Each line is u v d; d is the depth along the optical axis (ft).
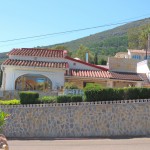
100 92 90.89
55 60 124.36
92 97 91.04
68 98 92.02
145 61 146.72
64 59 125.80
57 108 90.99
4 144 33.65
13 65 115.85
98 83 125.39
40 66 116.37
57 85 117.29
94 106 89.92
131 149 64.28
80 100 91.81
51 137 89.56
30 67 116.47
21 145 73.36
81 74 124.57
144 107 89.51
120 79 125.18
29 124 91.50
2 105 93.15
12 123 92.02
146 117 89.10
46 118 91.09
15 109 92.63
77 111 90.12
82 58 259.39
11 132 91.50
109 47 444.14
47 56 123.75
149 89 91.30
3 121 38.96
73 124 89.76
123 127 88.74
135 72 136.05
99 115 89.51
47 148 67.26
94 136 88.53
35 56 123.13
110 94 90.94
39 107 91.71
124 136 87.35
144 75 138.92
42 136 90.53
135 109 89.30
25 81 117.39
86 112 89.86
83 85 124.67
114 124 88.94
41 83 117.60
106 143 74.54
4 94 111.04
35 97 93.86
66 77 122.72
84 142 77.51
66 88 111.34
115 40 456.45
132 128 88.63
